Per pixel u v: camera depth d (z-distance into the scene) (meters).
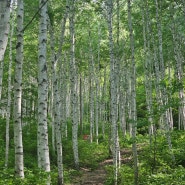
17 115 8.26
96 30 28.09
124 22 22.98
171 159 13.16
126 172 12.72
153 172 11.70
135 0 22.00
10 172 8.00
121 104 31.73
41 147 9.12
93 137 28.67
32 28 20.31
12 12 16.95
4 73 22.31
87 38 27.97
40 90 9.27
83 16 24.02
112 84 13.70
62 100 26.02
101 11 18.28
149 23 19.94
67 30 24.98
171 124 25.55
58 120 13.00
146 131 26.77
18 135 8.17
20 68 8.42
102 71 42.25
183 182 9.09
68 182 13.91
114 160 12.41
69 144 21.53
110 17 14.16
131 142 11.16
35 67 27.09
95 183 13.79
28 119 25.52
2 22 4.89
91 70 29.67
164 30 22.72
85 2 20.22
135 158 10.97
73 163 18.02
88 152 20.09
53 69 13.23
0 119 25.34
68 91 40.88
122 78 33.62
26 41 21.41
